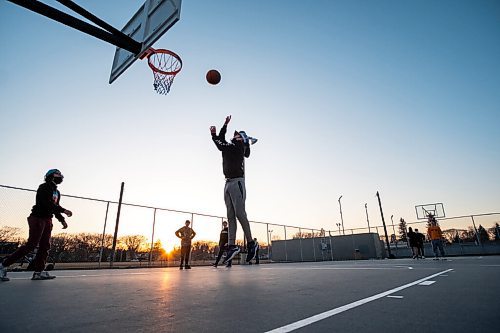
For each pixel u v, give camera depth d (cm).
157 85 611
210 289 237
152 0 479
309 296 190
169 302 174
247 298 185
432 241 1133
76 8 374
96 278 391
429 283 254
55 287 267
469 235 1983
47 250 399
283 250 2367
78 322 125
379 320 121
